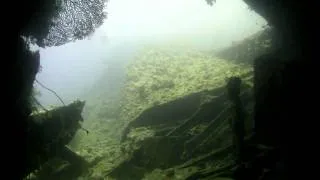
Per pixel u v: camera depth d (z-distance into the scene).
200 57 25.42
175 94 19.02
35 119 11.90
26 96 10.16
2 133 8.21
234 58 22.11
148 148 15.68
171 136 15.84
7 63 8.41
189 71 22.62
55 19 10.09
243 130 10.48
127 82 24.20
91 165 16.25
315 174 8.34
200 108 16.34
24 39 10.22
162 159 15.34
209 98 16.89
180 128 16.12
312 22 9.16
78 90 28.78
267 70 10.79
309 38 9.38
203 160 13.43
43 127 11.70
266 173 9.19
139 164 15.46
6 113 8.43
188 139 15.47
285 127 9.70
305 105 9.13
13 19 8.27
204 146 14.55
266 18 12.91
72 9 10.25
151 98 20.05
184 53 27.14
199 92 17.66
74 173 14.97
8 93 8.55
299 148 9.02
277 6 10.89
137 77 23.91
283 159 9.30
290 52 10.67
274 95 10.27
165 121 17.56
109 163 16.38
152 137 15.96
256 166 9.64
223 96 16.33
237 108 10.56
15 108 8.97
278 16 11.34
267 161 9.59
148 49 28.81
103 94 25.72
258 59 11.57
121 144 17.70
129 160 15.53
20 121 9.20
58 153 13.38
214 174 11.46
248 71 17.50
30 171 10.34
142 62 26.00
